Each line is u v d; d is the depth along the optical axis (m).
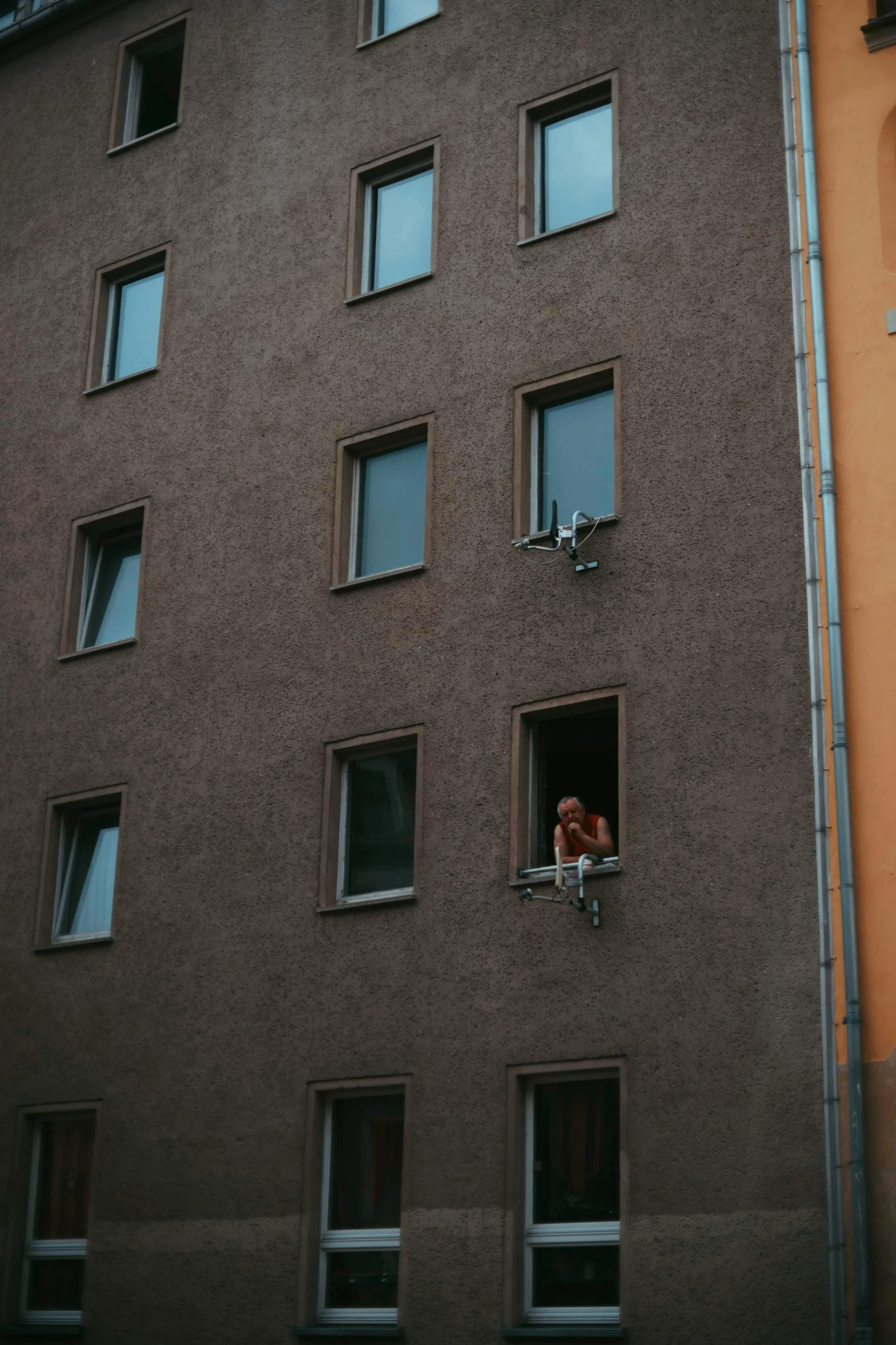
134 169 21.94
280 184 20.34
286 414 19.14
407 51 19.89
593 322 17.20
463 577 17.11
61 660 19.95
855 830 14.02
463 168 18.84
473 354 17.92
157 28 22.61
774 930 14.25
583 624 16.17
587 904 15.23
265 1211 16.19
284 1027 16.70
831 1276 12.96
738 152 16.88
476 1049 15.45
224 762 18.16
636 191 17.42
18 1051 18.53
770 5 17.27
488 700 16.50
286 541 18.58
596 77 18.22
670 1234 13.93
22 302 22.42
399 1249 15.52
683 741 15.26
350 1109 16.34
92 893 19.14
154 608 19.39
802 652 14.84
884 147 15.98
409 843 16.91
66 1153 18.16
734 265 16.47
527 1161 15.08
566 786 16.08
